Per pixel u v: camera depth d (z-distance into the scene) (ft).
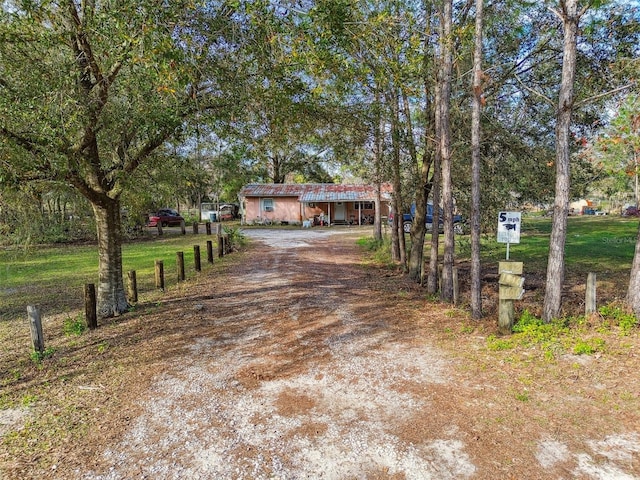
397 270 37.47
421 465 9.86
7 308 27.12
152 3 13.82
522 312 21.48
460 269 38.17
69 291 32.24
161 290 30.48
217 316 23.49
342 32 16.06
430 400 13.01
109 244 24.08
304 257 47.32
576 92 25.13
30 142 16.70
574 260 40.34
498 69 27.45
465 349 17.19
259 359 16.99
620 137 20.43
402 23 19.94
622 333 17.37
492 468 9.66
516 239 26.25
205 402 13.39
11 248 25.98
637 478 9.15
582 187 30.17
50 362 17.17
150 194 31.63
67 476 9.77
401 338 19.02
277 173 125.18
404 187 35.17
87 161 20.49
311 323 21.74
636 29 22.62
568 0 17.15
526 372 14.56
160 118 18.44
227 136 22.84
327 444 10.85
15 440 11.40
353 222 104.83
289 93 19.99
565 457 9.95
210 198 139.54
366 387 14.12
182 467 10.03
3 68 17.21
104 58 18.33
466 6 25.07
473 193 20.72
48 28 18.26
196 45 16.46
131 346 18.89
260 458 10.33
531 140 29.37
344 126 28.37
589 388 13.15
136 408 13.10
